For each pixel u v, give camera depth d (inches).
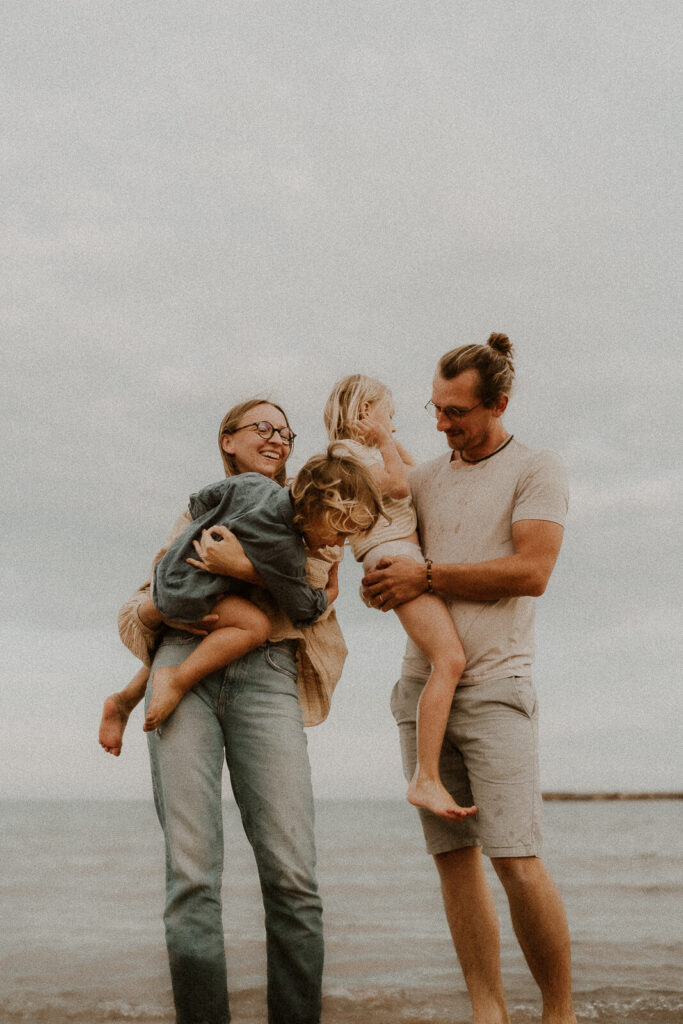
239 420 116.4
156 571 104.3
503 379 114.8
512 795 108.0
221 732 102.9
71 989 142.9
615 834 555.5
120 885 288.0
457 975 156.7
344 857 403.5
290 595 100.5
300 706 107.8
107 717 111.5
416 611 113.2
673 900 252.4
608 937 192.1
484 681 111.2
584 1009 128.9
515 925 108.0
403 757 119.3
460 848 114.0
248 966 165.0
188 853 96.7
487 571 110.0
